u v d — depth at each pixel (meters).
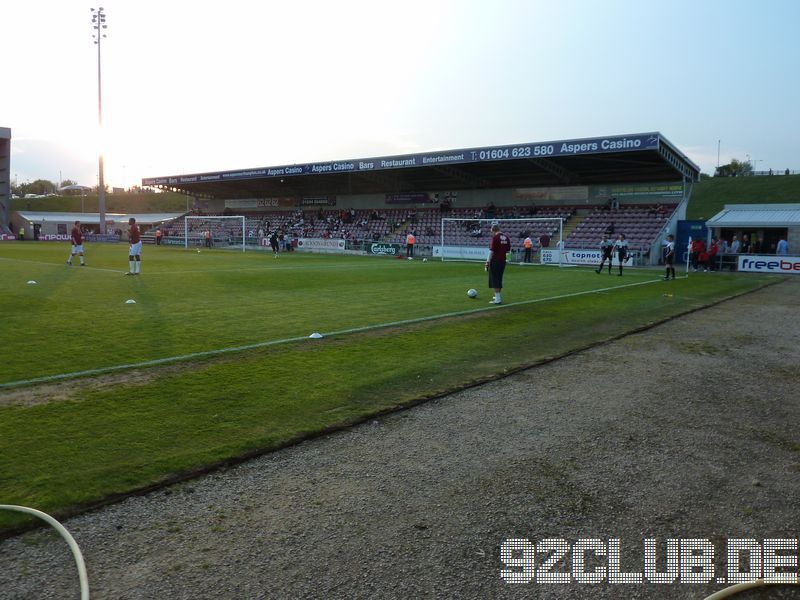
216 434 4.96
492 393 6.41
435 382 6.77
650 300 15.46
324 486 4.06
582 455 4.66
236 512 3.67
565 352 8.55
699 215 64.56
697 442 4.96
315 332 9.78
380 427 5.27
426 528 3.51
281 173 49.91
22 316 11.14
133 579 2.96
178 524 3.51
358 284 19.03
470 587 2.95
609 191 41.97
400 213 51.97
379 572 3.05
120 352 8.06
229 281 19.23
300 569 3.06
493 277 13.92
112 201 103.06
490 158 38.50
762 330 10.70
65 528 3.42
